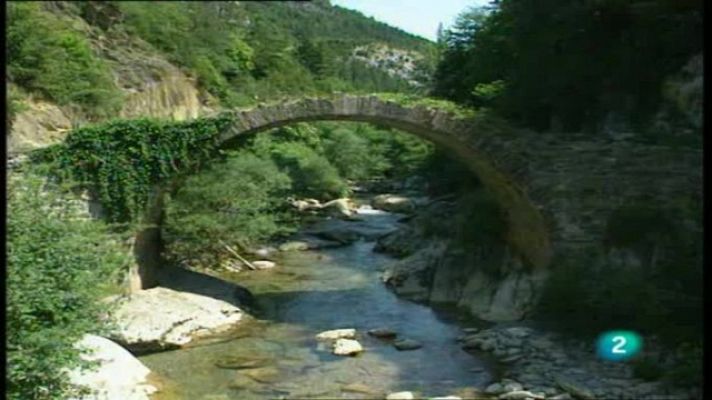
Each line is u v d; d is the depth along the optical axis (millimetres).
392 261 24531
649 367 12141
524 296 16922
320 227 30609
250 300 18750
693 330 12641
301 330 16234
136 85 22406
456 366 13461
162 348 14633
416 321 17062
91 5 22172
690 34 16562
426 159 32688
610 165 15969
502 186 17469
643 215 15211
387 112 17234
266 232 23516
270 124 17562
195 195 20219
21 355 7922
